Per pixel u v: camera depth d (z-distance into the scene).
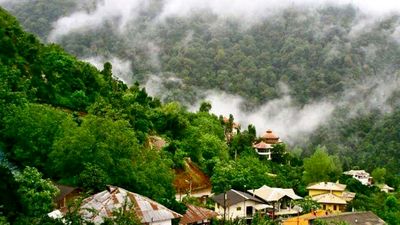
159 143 90.19
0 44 82.56
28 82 73.06
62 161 55.41
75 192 51.66
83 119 64.69
